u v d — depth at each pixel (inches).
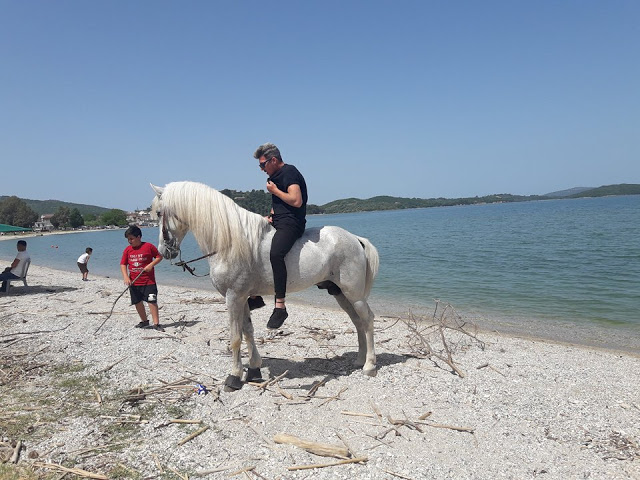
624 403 193.2
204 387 208.2
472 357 263.4
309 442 152.2
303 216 197.6
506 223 2456.9
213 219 186.7
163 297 533.0
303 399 195.6
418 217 5036.9
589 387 213.6
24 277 562.9
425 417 176.9
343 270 207.2
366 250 218.2
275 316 190.1
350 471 140.5
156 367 243.6
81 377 229.8
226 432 166.6
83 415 183.3
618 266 703.7
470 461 146.2
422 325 371.2
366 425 171.3
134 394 202.2
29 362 255.1
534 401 195.3
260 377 219.3
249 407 187.5
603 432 166.6
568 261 789.9
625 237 1197.1
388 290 580.4
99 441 161.3
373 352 224.7
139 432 167.9
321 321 379.2
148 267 332.5
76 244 2546.8
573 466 143.3
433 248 1181.1
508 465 143.8
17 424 175.2
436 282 634.2
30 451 153.6
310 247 198.4
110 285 646.5
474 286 590.9
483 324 388.2
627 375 234.2
